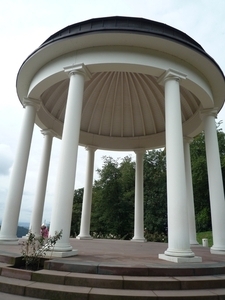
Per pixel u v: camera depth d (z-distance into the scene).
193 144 50.19
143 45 13.46
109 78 21.58
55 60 14.52
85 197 24.86
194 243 20.27
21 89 18.02
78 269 8.09
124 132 27.09
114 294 6.50
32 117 17.00
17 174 15.25
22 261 9.29
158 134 25.81
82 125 26.03
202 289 7.43
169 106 12.66
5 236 13.92
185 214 10.74
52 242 9.49
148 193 53.75
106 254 11.60
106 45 13.55
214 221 14.95
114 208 52.53
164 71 13.56
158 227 50.59
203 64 14.54
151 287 7.21
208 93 15.72
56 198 10.93
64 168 11.30
